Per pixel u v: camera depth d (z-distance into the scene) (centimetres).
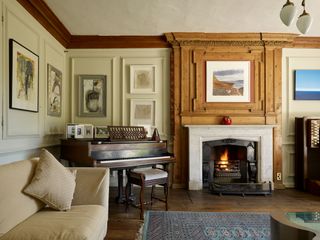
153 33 441
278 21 392
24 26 304
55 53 407
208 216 311
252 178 447
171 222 292
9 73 269
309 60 459
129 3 338
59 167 218
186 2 335
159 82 459
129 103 459
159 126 457
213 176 458
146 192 423
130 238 254
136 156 353
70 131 380
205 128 440
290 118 458
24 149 304
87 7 348
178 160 448
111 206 352
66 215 193
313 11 351
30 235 159
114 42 455
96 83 458
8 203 169
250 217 307
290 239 181
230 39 444
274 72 451
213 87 452
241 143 446
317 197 395
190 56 452
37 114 340
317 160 446
